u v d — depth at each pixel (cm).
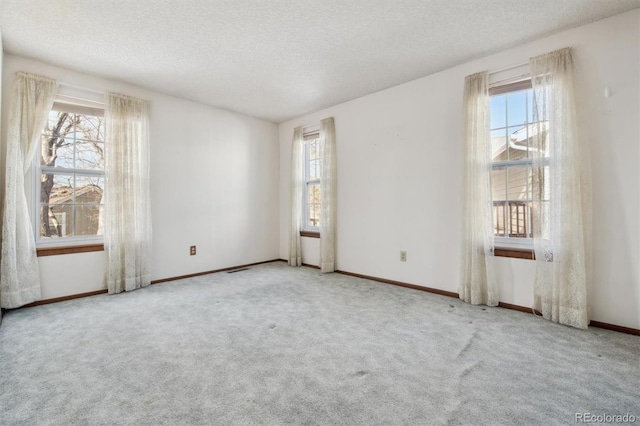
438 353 186
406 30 240
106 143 318
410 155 340
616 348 192
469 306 275
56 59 283
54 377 160
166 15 219
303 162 475
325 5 209
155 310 266
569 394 145
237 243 452
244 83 343
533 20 227
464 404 138
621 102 219
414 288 336
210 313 259
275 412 132
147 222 346
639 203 213
